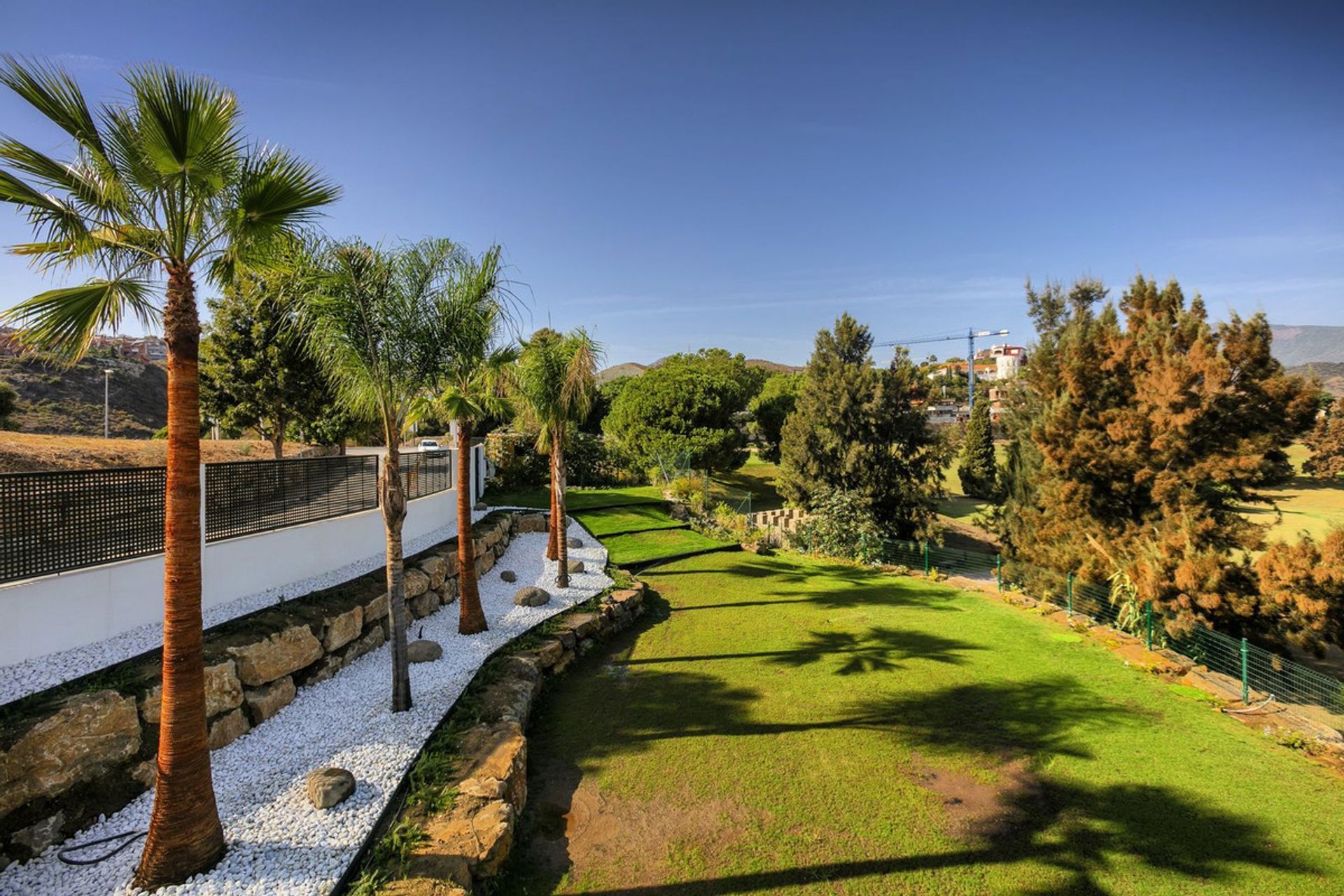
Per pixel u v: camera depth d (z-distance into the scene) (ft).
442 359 23.39
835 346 76.64
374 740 19.20
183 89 12.12
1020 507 53.88
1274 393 33.91
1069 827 17.24
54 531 17.95
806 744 21.83
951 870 15.40
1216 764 20.80
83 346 14.44
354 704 21.43
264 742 18.60
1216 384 35.12
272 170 14.52
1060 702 25.49
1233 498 37.58
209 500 23.03
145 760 15.89
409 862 13.85
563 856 15.87
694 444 90.58
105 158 12.91
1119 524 40.70
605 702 25.30
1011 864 15.65
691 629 34.88
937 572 48.47
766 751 21.31
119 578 19.52
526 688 23.72
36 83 11.94
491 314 26.76
